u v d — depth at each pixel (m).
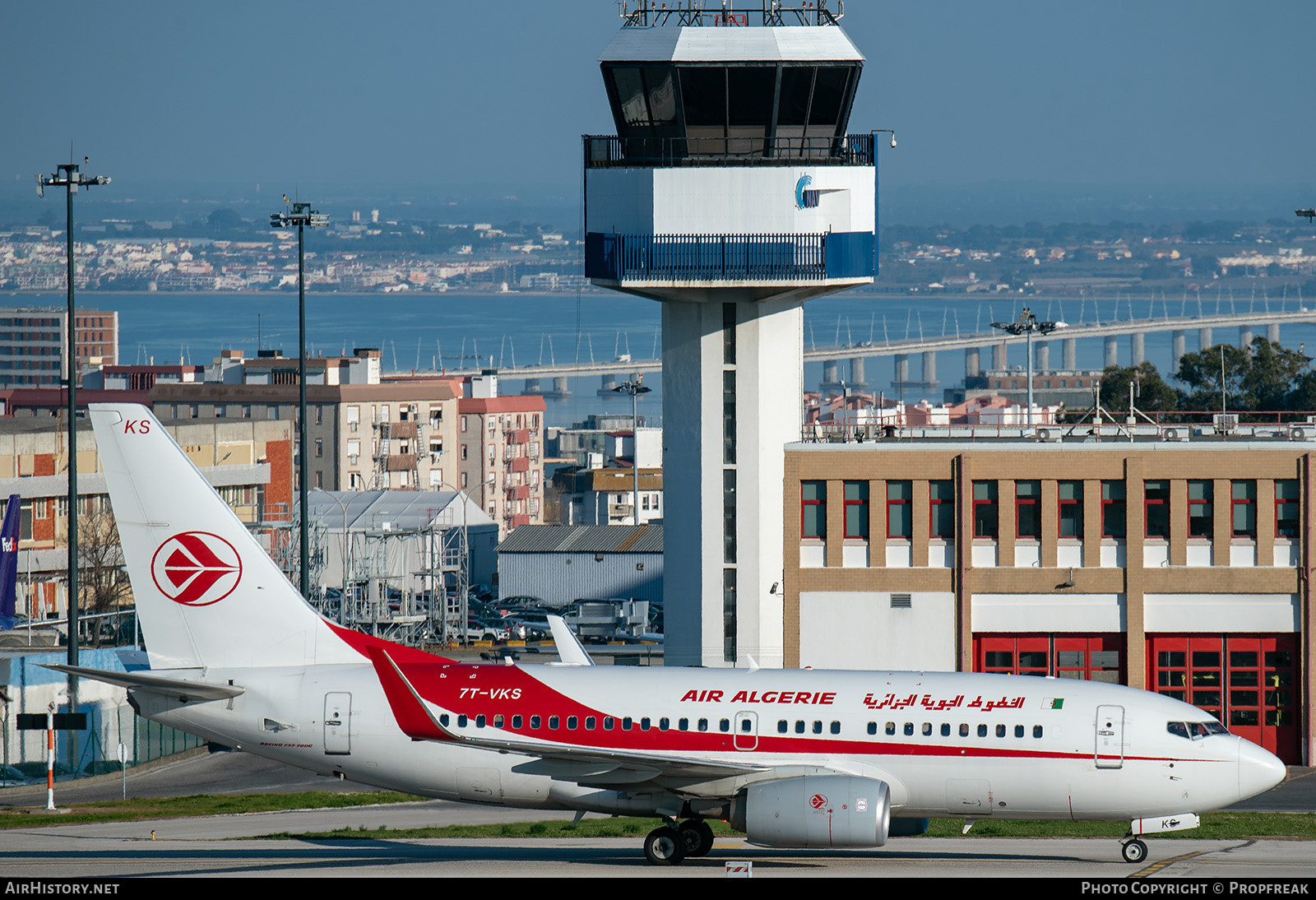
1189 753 154.12
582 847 173.62
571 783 162.88
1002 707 157.88
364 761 165.88
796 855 166.12
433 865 159.12
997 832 184.88
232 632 170.00
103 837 185.50
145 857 166.25
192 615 170.12
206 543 169.88
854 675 163.62
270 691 167.38
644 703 161.88
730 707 160.62
